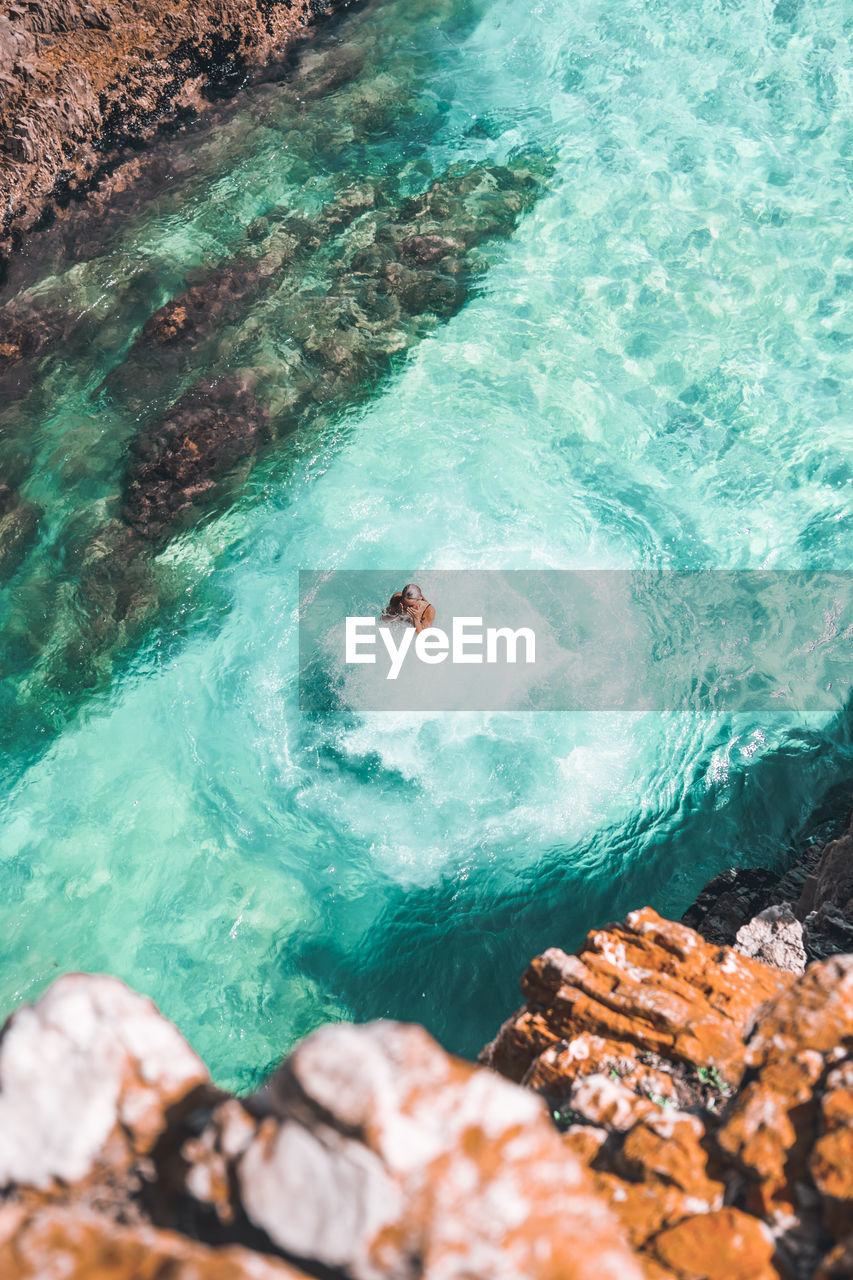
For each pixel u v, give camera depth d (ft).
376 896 30.25
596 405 41.73
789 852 29.81
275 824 32.04
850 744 32.19
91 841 32.01
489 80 55.72
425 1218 8.27
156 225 50.11
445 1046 27.27
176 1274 7.94
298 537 38.86
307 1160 8.64
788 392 41.37
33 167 49.85
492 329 44.45
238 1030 28.14
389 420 41.93
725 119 51.13
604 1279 8.23
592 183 49.32
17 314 46.62
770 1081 12.28
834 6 54.54
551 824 31.22
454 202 49.47
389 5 59.72
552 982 15.16
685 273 45.50
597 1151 12.67
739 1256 10.84
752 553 37.32
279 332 45.09
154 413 42.70
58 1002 10.55
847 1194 10.82
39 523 40.24
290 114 54.49
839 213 46.70
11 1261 8.21
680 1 56.34
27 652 36.96
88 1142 10.10
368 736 33.47
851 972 13.14
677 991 14.52
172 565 38.68
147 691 35.58
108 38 52.95
